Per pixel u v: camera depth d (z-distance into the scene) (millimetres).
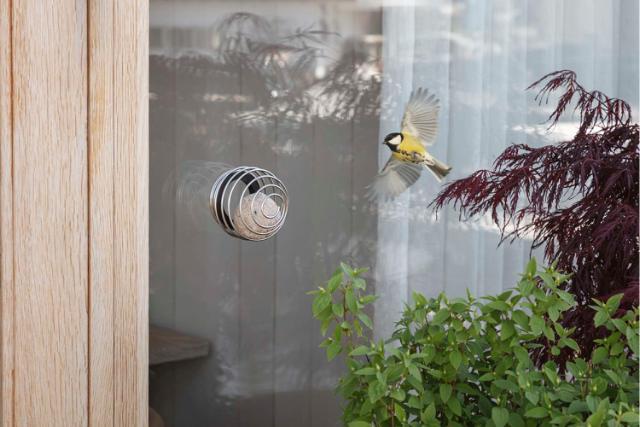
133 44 1682
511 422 1409
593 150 1637
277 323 2205
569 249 1657
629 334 1377
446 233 2168
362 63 2203
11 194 1538
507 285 2098
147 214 1735
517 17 2072
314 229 2211
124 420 1718
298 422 2242
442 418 1567
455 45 2143
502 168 2078
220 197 1918
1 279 1538
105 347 1680
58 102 1585
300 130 2182
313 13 2188
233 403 2164
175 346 2072
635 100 1921
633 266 1616
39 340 1588
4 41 1513
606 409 1306
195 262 2088
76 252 1626
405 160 2197
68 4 1584
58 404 1617
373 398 1406
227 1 2094
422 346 1581
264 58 2143
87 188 1637
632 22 1918
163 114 2012
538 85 2049
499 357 1513
